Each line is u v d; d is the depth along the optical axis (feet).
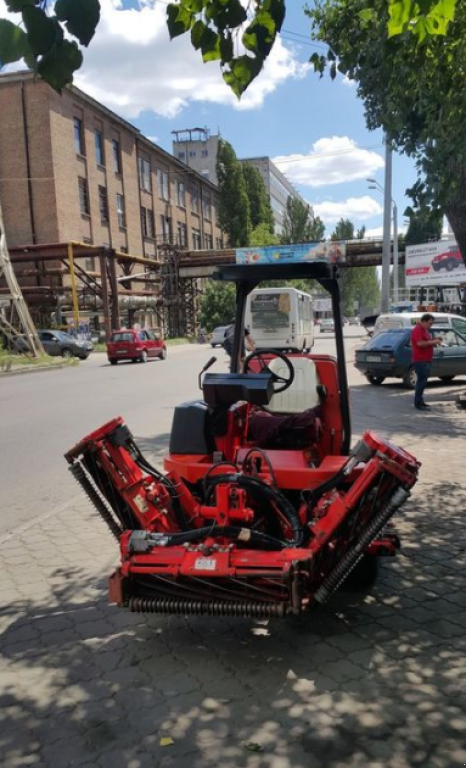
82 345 104.78
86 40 6.85
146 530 11.76
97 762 8.49
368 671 10.58
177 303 154.61
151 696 10.00
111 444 12.00
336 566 10.86
